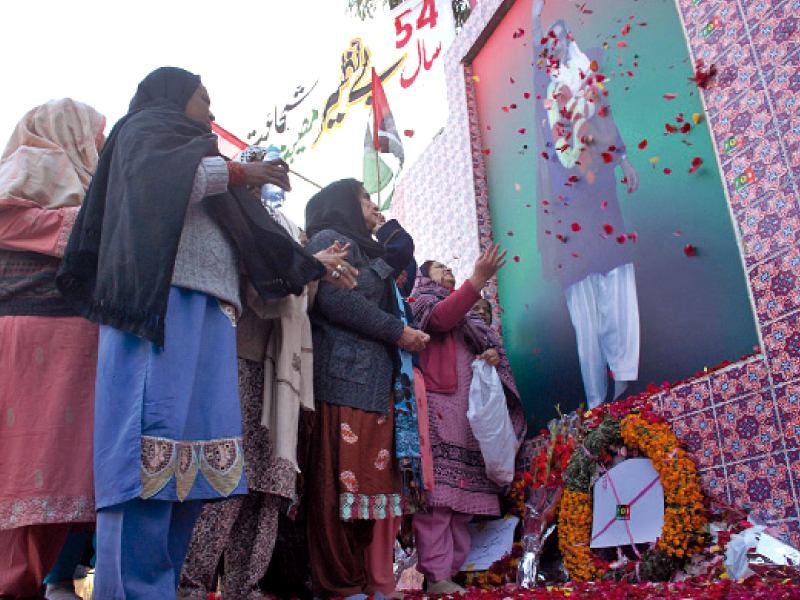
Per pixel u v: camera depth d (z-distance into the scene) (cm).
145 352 171
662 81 356
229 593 221
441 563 320
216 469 178
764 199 287
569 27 427
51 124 218
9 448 181
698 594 208
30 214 195
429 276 407
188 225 191
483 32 510
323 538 235
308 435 247
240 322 229
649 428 311
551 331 413
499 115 491
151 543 163
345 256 259
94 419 172
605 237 379
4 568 176
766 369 275
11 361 186
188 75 221
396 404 261
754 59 300
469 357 373
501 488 365
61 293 181
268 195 308
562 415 361
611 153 383
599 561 305
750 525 264
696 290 324
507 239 466
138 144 185
